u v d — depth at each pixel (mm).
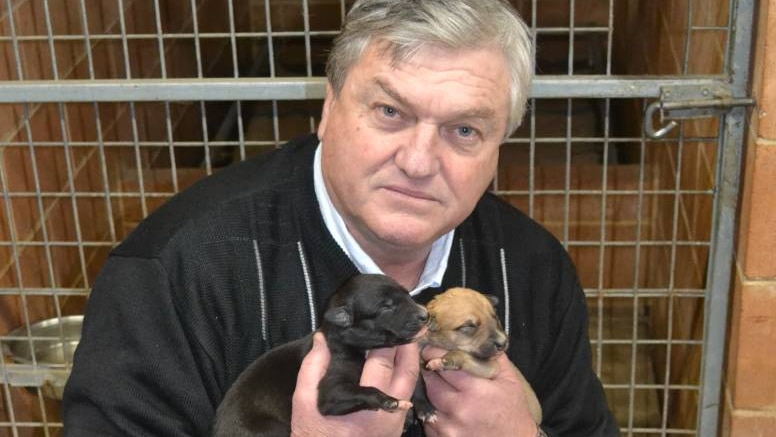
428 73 1364
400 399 1368
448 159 1403
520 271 1581
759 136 1680
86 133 2303
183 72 2926
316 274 1497
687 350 2131
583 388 1613
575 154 3018
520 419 1472
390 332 1342
